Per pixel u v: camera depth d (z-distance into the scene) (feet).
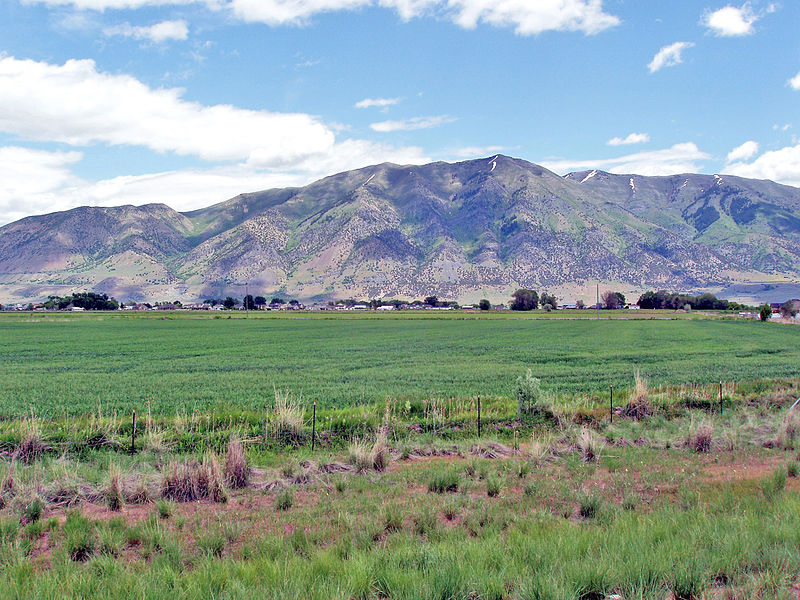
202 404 88.79
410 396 95.61
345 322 415.44
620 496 44.19
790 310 544.62
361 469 54.24
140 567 30.40
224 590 26.17
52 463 51.90
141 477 47.67
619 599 25.55
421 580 26.27
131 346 215.31
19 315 474.90
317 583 26.63
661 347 218.59
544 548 30.27
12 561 30.73
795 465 50.55
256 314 547.08
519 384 81.76
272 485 48.11
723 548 29.45
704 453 60.90
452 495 44.68
